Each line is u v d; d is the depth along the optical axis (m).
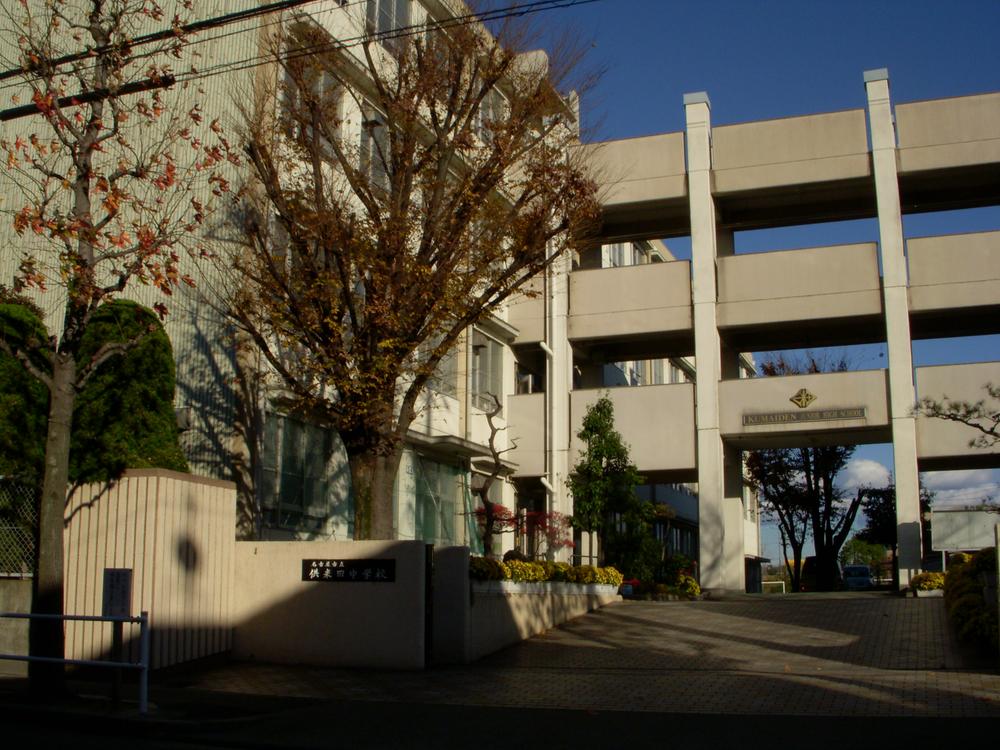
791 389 25.95
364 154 17.70
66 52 18.92
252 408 17.64
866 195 27.67
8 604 14.02
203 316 17.95
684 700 11.79
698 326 26.66
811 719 10.44
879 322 27.23
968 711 10.67
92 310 11.88
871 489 40.22
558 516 24.20
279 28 16.80
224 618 14.98
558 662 15.23
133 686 12.88
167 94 18.41
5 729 10.36
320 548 15.11
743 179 27.06
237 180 17.73
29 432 13.95
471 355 25.33
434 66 16.42
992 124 25.62
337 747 9.48
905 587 24.17
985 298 25.02
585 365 29.95
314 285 15.14
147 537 13.68
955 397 24.81
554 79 16.84
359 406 15.12
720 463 26.08
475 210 15.98
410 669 14.33
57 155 18.78
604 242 29.92
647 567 24.83
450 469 24.19
